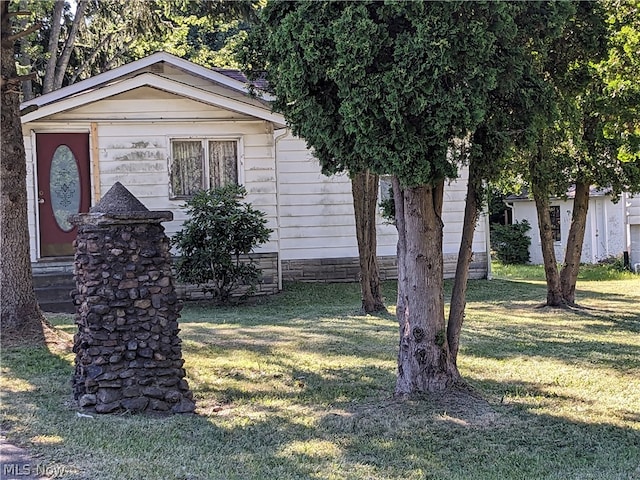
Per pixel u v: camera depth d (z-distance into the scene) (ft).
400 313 20.98
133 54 81.87
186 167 43.75
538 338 30.76
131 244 20.18
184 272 39.93
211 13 55.01
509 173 37.40
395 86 16.07
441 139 16.72
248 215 40.57
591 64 23.61
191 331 32.12
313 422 18.92
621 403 20.65
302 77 17.21
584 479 14.98
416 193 20.07
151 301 20.20
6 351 26.02
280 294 45.32
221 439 17.51
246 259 44.78
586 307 41.39
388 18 16.42
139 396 19.67
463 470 15.49
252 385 22.91
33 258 41.60
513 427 18.33
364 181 37.88
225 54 82.69
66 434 17.39
